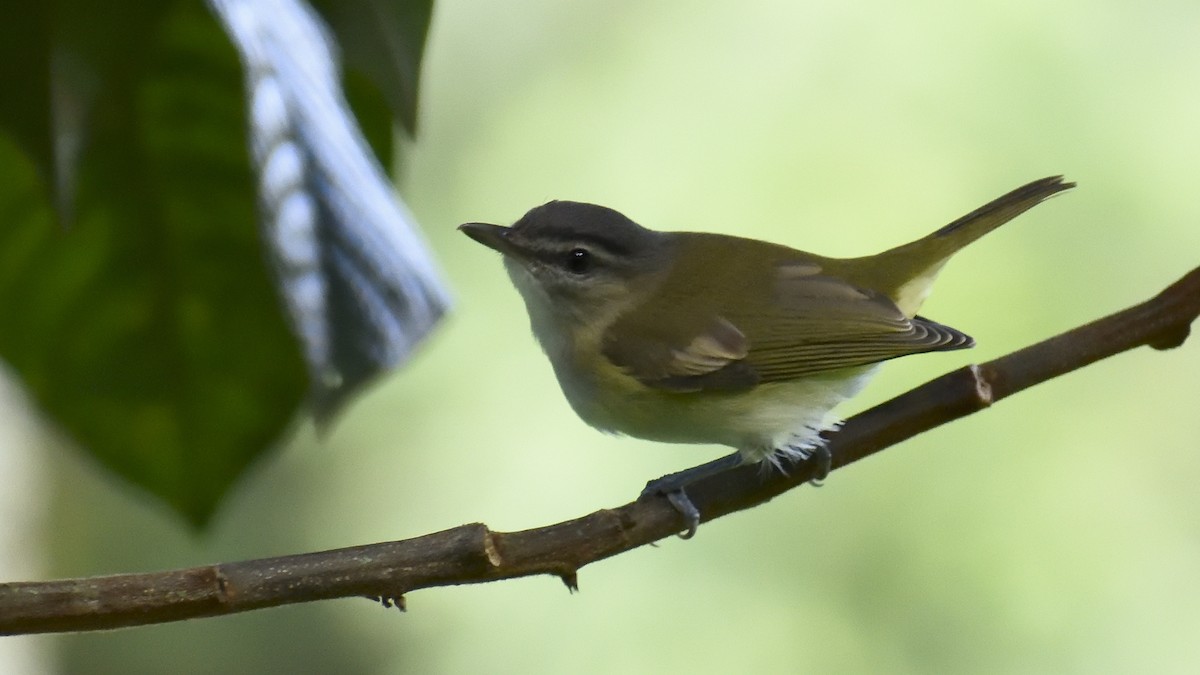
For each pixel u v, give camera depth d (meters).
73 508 11.07
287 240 4.20
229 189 5.54
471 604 13.01
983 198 12.19
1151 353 12.27
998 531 11.88
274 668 13.41
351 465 13.02
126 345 5.62
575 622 12.52
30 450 9.43
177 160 5.49
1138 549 11.79
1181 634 11.59
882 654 11.84
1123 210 12.05
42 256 5.55
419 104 4.25
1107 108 12.28
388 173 5.32
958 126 12.40
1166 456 12.04
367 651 13.30
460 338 12.94
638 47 13.33
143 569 12.16
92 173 5.43
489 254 13.07
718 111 12.94
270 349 5.66
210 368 5.66
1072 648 11.62
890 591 11.93
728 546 12.30
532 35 13.49
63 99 4.32
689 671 12.10
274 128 4.21
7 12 4.31
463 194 13.16
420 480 12.83
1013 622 11.76
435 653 13.05
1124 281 11.92
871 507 12.09
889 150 12.46
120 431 5.66
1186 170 12.12
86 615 4.18
